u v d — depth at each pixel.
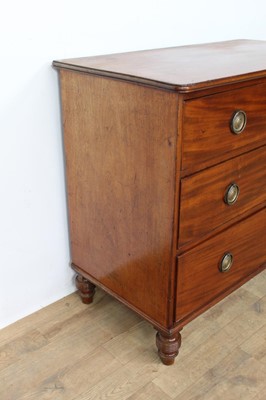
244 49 1.41
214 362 1.29
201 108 0.98
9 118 1.21
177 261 1.12
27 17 1.15
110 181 1.20
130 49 1.42
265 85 1.14
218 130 1.05
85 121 1.21
